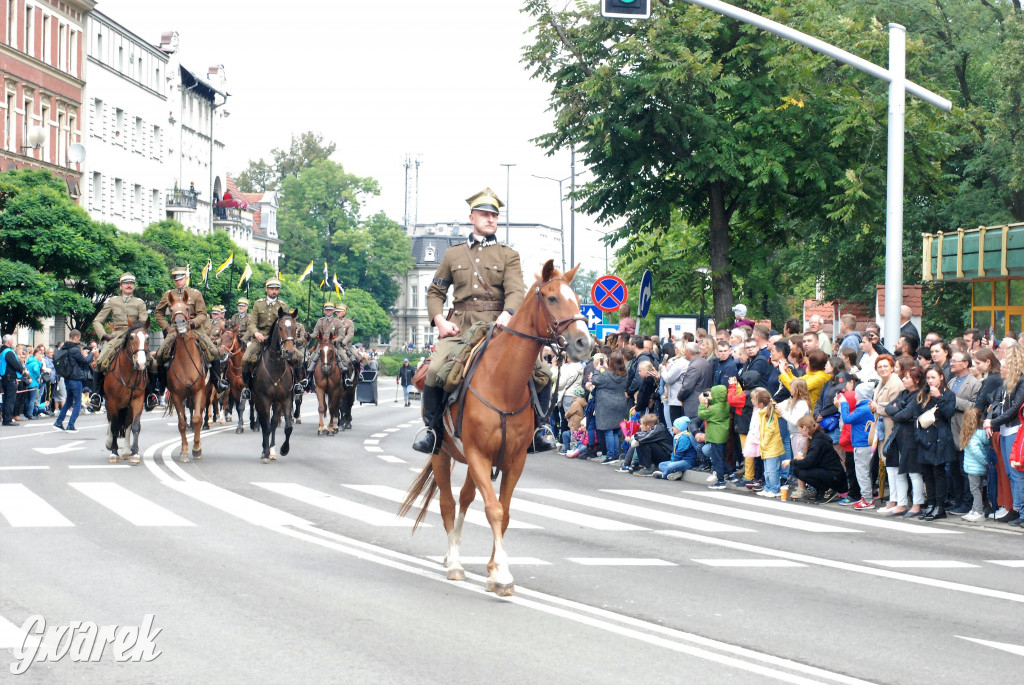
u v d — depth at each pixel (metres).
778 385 17.97
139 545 11.06
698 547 12.04
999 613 9.04
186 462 19.08
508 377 9.16
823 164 29.80
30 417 32.19
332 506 14.27
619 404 21.45
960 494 15.18
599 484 17.98
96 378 19.27
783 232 33.22
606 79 28.36
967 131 32.81
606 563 10.88
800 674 6.99
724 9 16.88
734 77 28.62
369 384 43.59
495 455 9.27
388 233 125.00
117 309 19.05
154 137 77.19
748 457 17.48
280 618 8.16
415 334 155.88
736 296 33.03
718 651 7.53
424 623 8.10
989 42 38.59
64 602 8.51
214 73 96.81
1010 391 14.15
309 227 121.44
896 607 9.16
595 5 29.33
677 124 28.89
